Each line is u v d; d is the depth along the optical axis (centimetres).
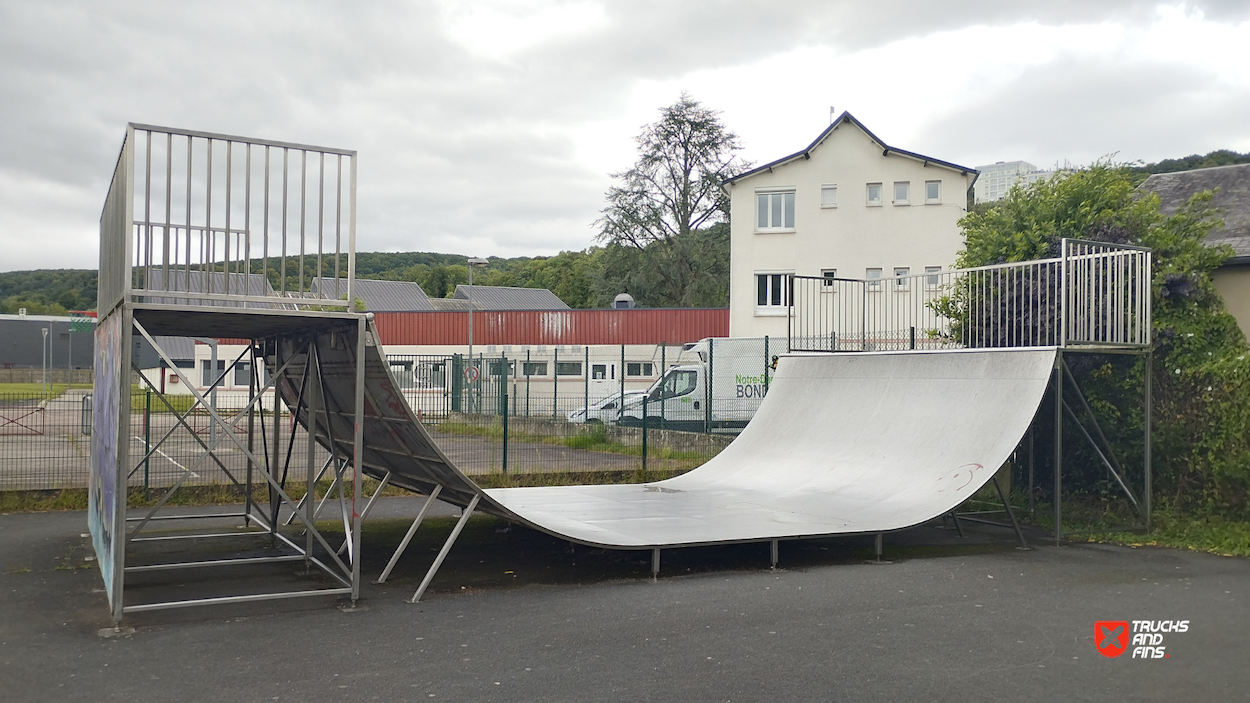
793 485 1127
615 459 1705
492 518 1155
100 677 530
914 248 3155
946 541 1013
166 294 654
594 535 838
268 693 503
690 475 1280
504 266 11731
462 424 2202
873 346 1595
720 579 815
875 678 530
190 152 668
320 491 1317
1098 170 1249
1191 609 692
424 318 3672
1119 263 1044
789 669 547
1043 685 517
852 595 748
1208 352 1061
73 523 1088
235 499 1255
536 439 2005
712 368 2031
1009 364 1041
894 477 1043
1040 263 1118
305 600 729
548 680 527
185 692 504
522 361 3278
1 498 1174
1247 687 513
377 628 643
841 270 3184
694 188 5219
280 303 691
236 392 3030
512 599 736
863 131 3173
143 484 1265
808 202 3206
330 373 809
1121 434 1090
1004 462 934
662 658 571
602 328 3491
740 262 3247
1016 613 683
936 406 1101
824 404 1278
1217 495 1011
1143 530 1031
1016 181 1355
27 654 575
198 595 743
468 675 536
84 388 4241
